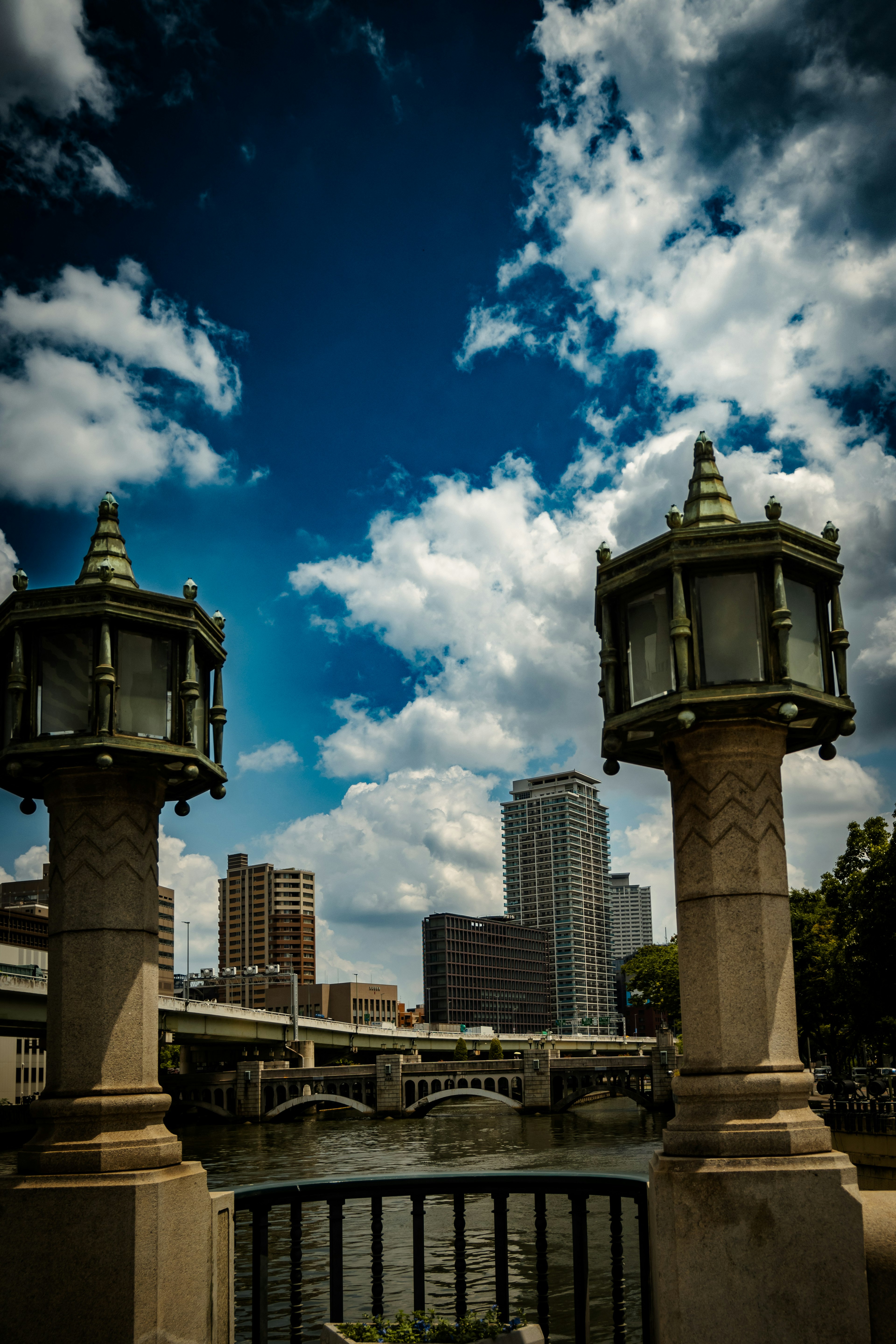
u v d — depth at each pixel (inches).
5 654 255.4
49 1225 212.5
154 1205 214.4
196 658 256.7
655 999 4084.6
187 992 3993.6
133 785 242.5
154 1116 231.3
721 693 223.6
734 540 230.5
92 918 234.7
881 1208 218.7
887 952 1462.8
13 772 240.4
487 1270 959.0
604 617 251.8
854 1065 3272.6
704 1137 217.3
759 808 233.3
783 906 232.5
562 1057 4921.3
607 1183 235.0
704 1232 209.0
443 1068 4192.9
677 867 240.5
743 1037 223.1
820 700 229.8
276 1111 4069.9
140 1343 207.9
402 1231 1190.9
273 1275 952.3
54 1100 226.7
